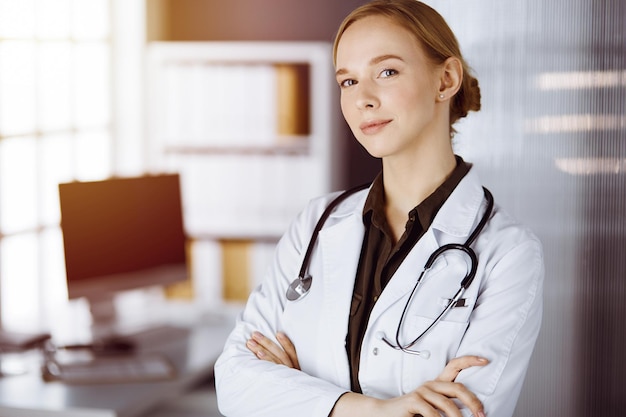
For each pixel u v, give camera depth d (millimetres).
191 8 4391
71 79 3844
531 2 3115
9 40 3383
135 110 4121
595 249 3168
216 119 4004
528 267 1356
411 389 1334
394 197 1423
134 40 4094
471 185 1430
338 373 1387
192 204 4027
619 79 3102
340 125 4195
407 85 1308
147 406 2428
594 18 3092
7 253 3383
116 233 2758
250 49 3959
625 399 3189
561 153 3150
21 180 3477
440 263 1370
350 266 1423
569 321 3201
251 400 1413
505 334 1324
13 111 3422
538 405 3248
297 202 3977
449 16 3162
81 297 2662
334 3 4297
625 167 3127
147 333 2994
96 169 4074
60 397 2389
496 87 3160
